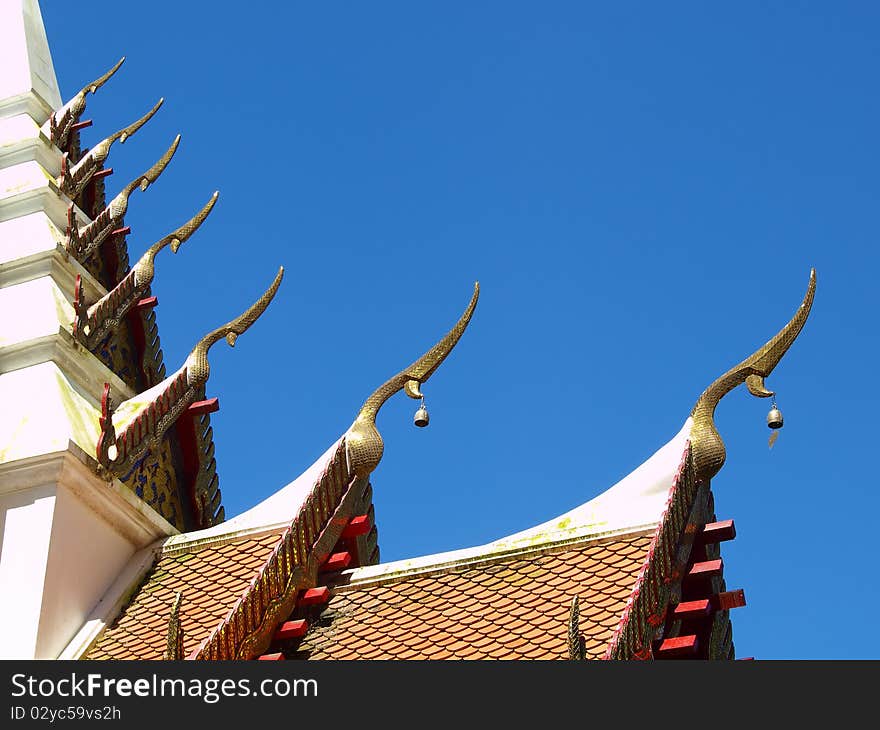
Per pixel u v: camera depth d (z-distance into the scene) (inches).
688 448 1031.6
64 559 1072.8
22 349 1248.8
